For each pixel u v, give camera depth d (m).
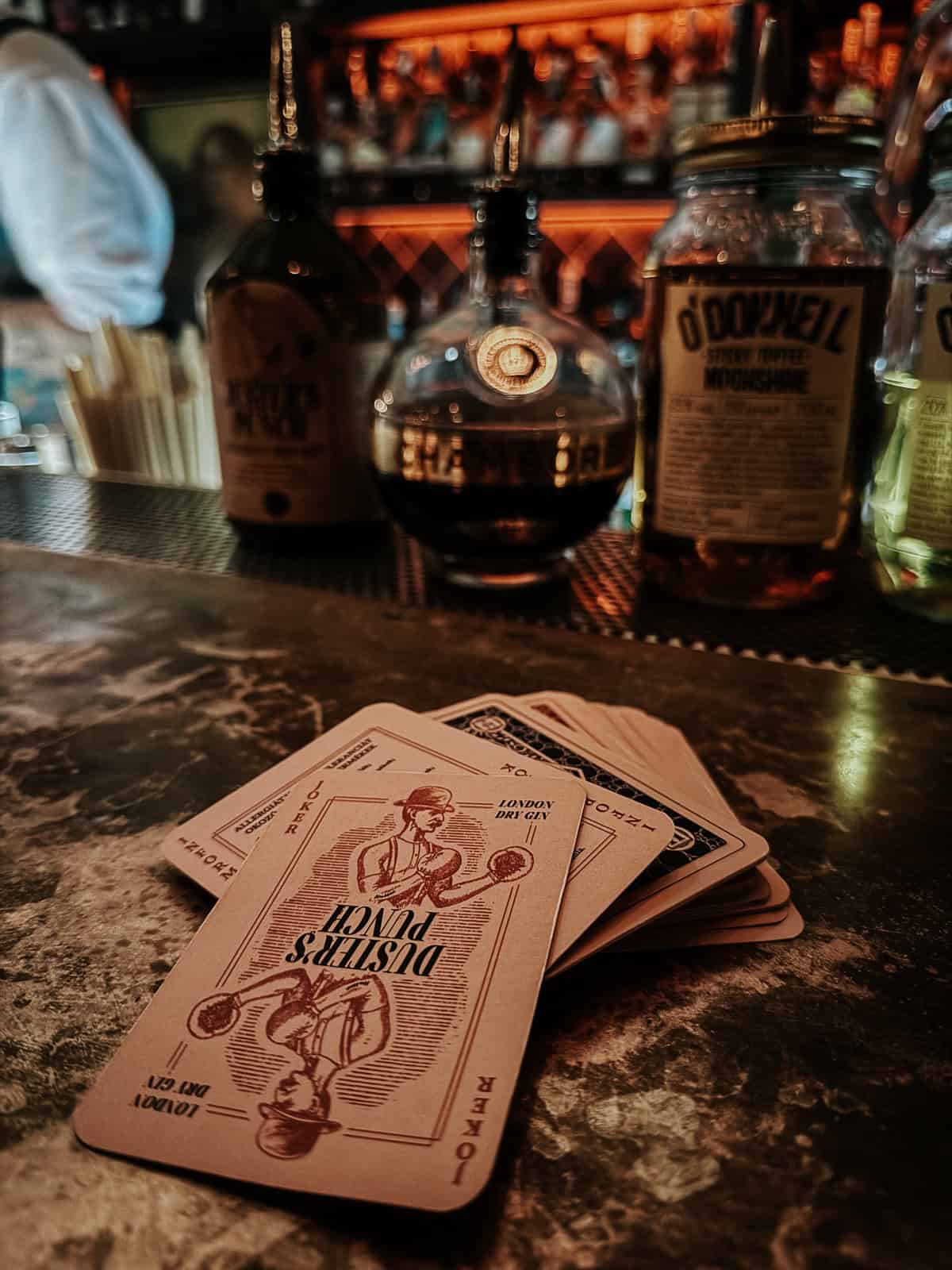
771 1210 0.12
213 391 0.40
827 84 1.01
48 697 0.28
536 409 0.34
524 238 0.34
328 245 0.38
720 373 0.32
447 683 0.29
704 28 1.13
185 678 0.29
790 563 0.34
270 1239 0.12
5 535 0.46
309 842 0.19
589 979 0.16
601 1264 0.11
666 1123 0.13
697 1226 0.12
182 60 1.40
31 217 1.28
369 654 0.31
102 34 1.34
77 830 0.21
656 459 0.34
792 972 0.16
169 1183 0.12
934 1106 0.14
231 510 0.42
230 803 0.21
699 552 0.34
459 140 1.24
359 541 0.43
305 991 0.15
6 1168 0.13
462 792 0.20
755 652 0.31
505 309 0.35
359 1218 0.12
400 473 0.35
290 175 0.37
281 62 0.37
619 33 1.18
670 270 0.32
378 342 0.39
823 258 0.32
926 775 0.23
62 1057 0.15
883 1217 0.12
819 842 0.20
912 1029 0.15
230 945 0.16
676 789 0.21
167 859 0.19
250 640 0.33
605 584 0.39
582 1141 0.13
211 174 1.45
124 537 0.45
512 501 0.34
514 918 0.16
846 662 0.31
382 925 0.16
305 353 0.37
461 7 1.13
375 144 1.29
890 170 0.41
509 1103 0.13
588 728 0.25
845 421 0.32
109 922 0.18
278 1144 0.13
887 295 0.32
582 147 1.18
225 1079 0.14
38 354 1.46
